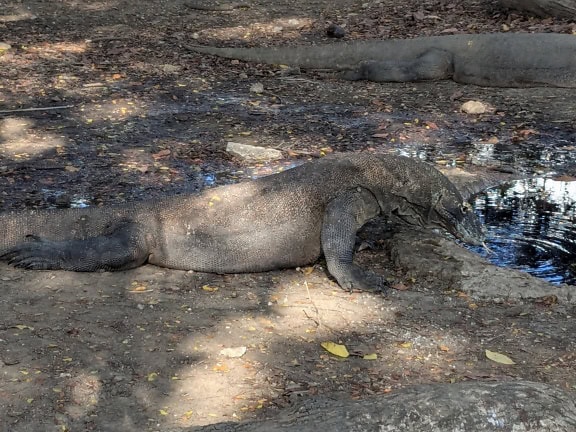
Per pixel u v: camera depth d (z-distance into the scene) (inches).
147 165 184.1
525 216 165.2
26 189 170.7
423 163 152.9
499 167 187.9
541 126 212.7
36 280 138.6
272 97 231.3
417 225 154.3
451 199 151.6
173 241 143.2
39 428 110.7
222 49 268.4
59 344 124.0
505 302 137.6
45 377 118.0
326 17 329.1
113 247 141.3
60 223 145.3
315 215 145.2
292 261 145.3
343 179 147.4
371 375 121.0
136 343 125.0
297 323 131.2
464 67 246.4
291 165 185.9
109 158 187.0
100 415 112.8
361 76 251.9
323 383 119.2
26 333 125.7
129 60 256.8
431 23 309.4
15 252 141.9
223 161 187.5
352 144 199.5
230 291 138.8
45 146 191.6
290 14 335.3
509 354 125.7
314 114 219.5
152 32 298.8
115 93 226.5
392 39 273.7
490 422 89.9
